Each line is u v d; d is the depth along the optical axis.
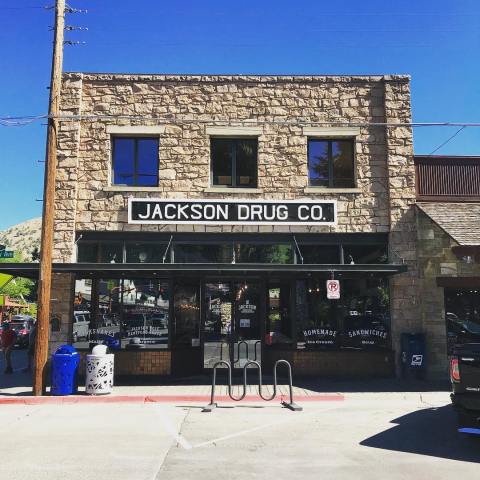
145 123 15.21
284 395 11.80
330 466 6.31
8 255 16.67
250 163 15.43
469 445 7.37
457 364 7.30
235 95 15.38
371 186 15.17
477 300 14.73
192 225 14.79
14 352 27.47
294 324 14.84
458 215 14.43
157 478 5.82
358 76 15.54
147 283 14.82
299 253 14.72
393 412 10.00
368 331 14.74
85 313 14.60
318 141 15.57
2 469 6.17
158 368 14.45
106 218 14.82
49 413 10.01
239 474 5.98
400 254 14.77
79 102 15.09
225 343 15.08
